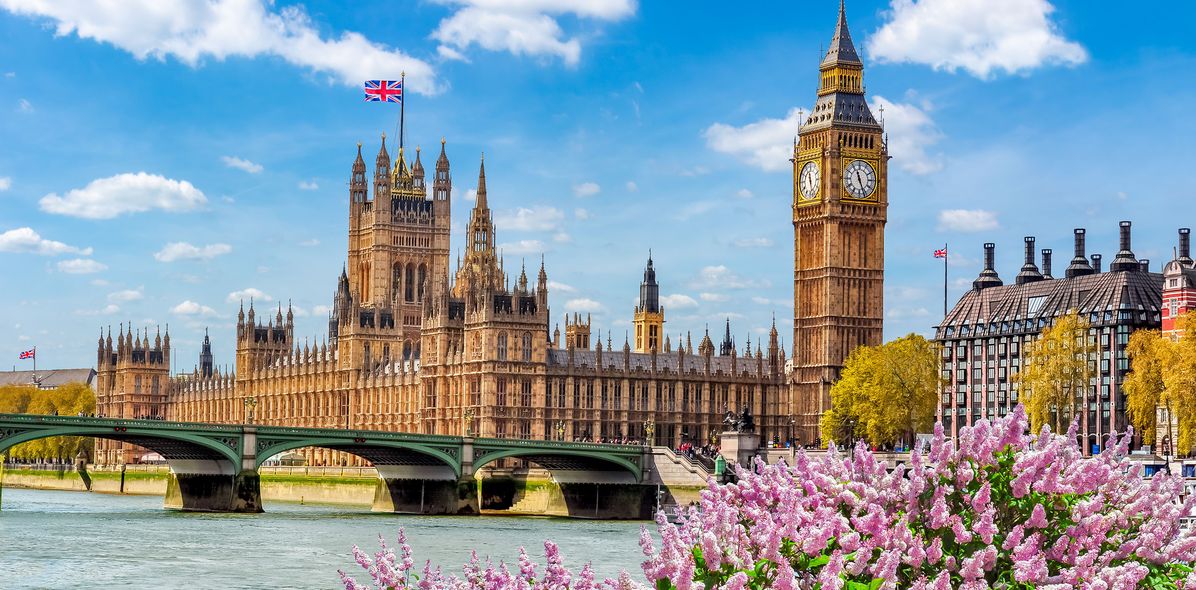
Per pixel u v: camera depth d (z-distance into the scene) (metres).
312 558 137.25
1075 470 39.69
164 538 158.50
